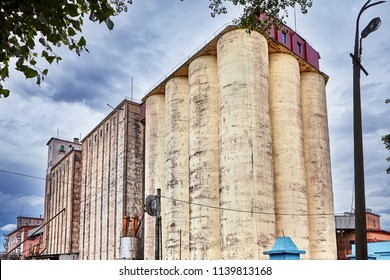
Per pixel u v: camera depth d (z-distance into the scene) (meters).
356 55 10.40
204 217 38.03
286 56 42.38
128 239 46.25
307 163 42.62
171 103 46.62
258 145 36.03
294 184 38.50
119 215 53.69
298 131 40.66
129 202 53.53
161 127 50.56
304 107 44.75
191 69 43.28
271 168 36.72
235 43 38.50
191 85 42.81
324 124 44.72
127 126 56.06
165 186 44.84
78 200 70.81
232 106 36.94
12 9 5.48
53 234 77.44
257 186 34.88
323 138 43.97
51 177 83.94
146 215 48.06
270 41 40.81
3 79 5.93
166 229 43.03
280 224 37.41
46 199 85.50
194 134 40.84
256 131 36.25
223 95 38.00
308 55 45.72
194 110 41.53
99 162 63.06
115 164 57.34
